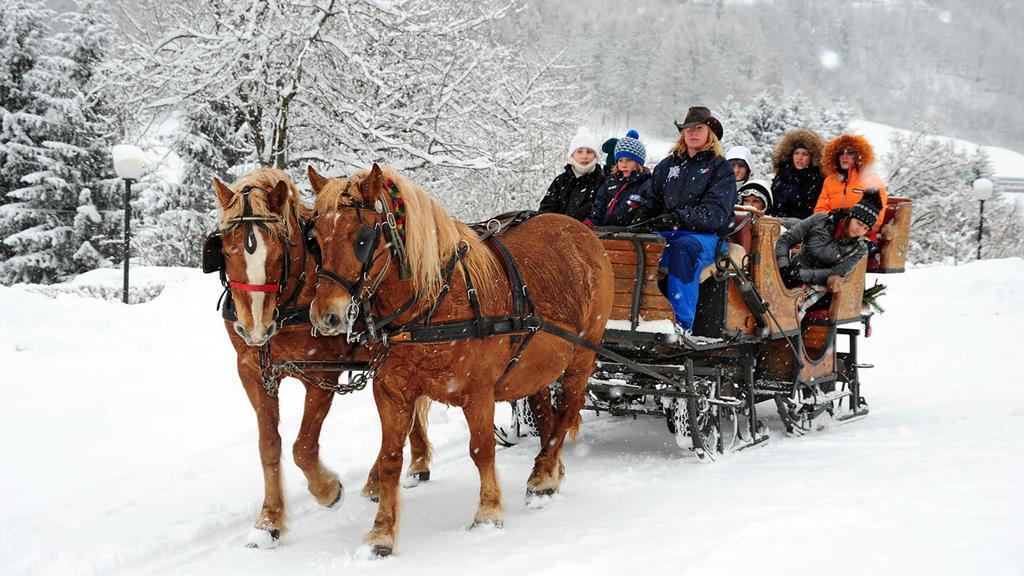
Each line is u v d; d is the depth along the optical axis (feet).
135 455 21.02
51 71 86.12
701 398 20.21
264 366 15.28
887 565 11.75
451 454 21.77
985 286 56.85
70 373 29.19
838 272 23.22
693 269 19.49
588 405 21.42
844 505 14.93
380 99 45.68
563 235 18.04
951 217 96.99
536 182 59.57
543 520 16.06
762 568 11.91
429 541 15.20
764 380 23.38
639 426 25.18
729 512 15.28
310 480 16.66
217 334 35.60
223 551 15.07
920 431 21.89
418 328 14.24
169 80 42.91
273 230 14.02
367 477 19.77
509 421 24.95
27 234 81.76
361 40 44.75
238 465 20.31
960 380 31.35
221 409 25.40
